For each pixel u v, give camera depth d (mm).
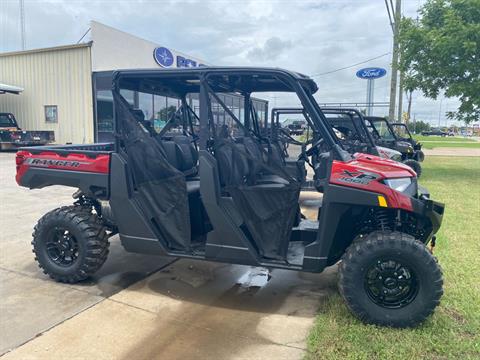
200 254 3688
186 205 3703
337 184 3271
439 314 3387
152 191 3783
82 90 18688
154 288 4020
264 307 3648
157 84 4207
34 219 6496
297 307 3652
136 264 4660
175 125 4754
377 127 12586
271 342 3062
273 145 4965
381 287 3225
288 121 7797
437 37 12031
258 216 3465
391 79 16031
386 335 3092
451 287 3924
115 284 4102
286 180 3447
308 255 3385
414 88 13562
